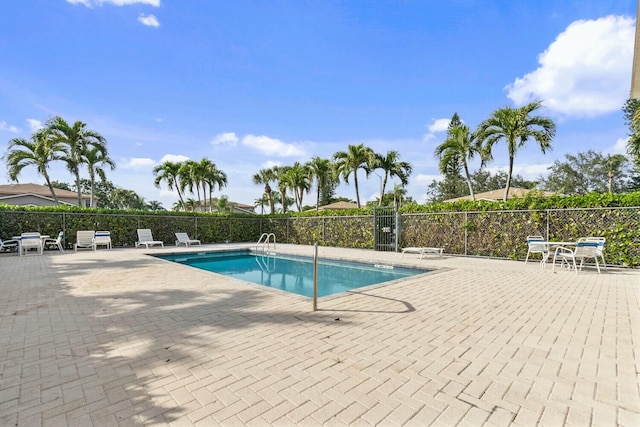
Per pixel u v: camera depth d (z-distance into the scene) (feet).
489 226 37.70
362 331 12.40
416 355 10.19
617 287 20.79
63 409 7.20
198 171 93.25
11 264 31.01
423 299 17.49
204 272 26.37
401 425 6.68
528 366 9.44
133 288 20.18
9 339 11.48
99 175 64.85
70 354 10.21
